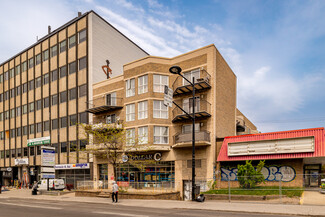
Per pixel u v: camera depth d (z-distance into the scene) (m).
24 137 40.50
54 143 35.34
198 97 24.39
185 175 23.67
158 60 26.27
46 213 13.43
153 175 25.44
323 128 18.36
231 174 21.94
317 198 15.52
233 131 28.34
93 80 32.38
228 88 27.48
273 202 14.92
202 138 22.05
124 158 25.55
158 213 12.49
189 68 25.00
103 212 13.21
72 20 35.59
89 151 26.77
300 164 19.05
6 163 43.31
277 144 19.36
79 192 24.30
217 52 24.88
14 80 43.56
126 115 27.52
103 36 34.66
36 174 37.81
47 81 37.72
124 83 28.28
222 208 13.55
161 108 25.64
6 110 44.84
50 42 37.88
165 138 25.22
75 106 33.53
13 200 22.78
